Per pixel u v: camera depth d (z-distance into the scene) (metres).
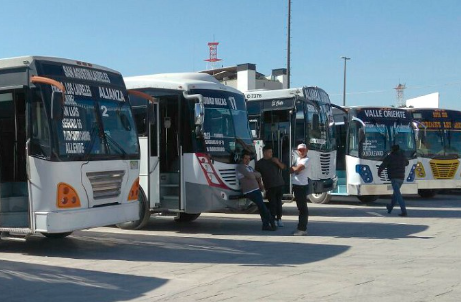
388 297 7.01
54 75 9.64
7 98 9.94
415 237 11.99
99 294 7.25
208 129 12.68
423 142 21.45
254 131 15.73
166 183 12.99
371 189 18.86
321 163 16.73
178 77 13.27
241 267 8.91
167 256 9.91
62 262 9.41
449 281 7.84
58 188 9.29
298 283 7.76
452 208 18.36
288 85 29.56
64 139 9.46
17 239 9.73
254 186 12.91
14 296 7.14
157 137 13.01
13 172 9.77
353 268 8.77
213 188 12.52
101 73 10.65
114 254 10.14
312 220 15.05
